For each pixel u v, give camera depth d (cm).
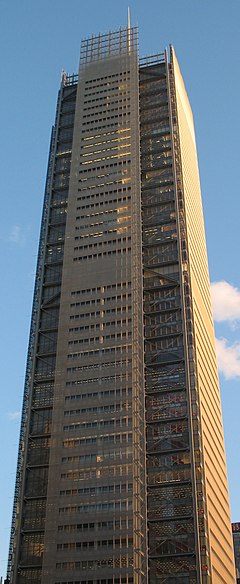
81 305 17550
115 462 14825
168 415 15712
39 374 17412
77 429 15588
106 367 16300
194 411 15700
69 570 13688
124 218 18812
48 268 19250
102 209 19212
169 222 18762
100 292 17612
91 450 15162
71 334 17138
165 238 18475
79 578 13525
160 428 15600
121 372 16100
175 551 13962
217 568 15112
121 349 16475
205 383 17688
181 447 15175
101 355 16550
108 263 18075
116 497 14325
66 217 19650
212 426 17850
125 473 14600
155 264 18050
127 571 13325
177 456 15150
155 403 15988
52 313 18338
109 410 15625
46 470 15838
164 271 17925
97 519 14138
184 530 14175
